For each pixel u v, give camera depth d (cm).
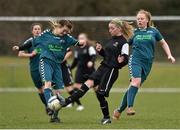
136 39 2933
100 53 2895
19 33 6250
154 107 4288
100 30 6125
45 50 2977
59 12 10731
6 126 2800
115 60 2859
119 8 11406
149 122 3009
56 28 2967
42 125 2839
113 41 2880
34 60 3456
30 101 4931
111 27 2886
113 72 2866
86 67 4522
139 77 2908
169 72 6738
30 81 6700
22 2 9912
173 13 11431
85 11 11206
